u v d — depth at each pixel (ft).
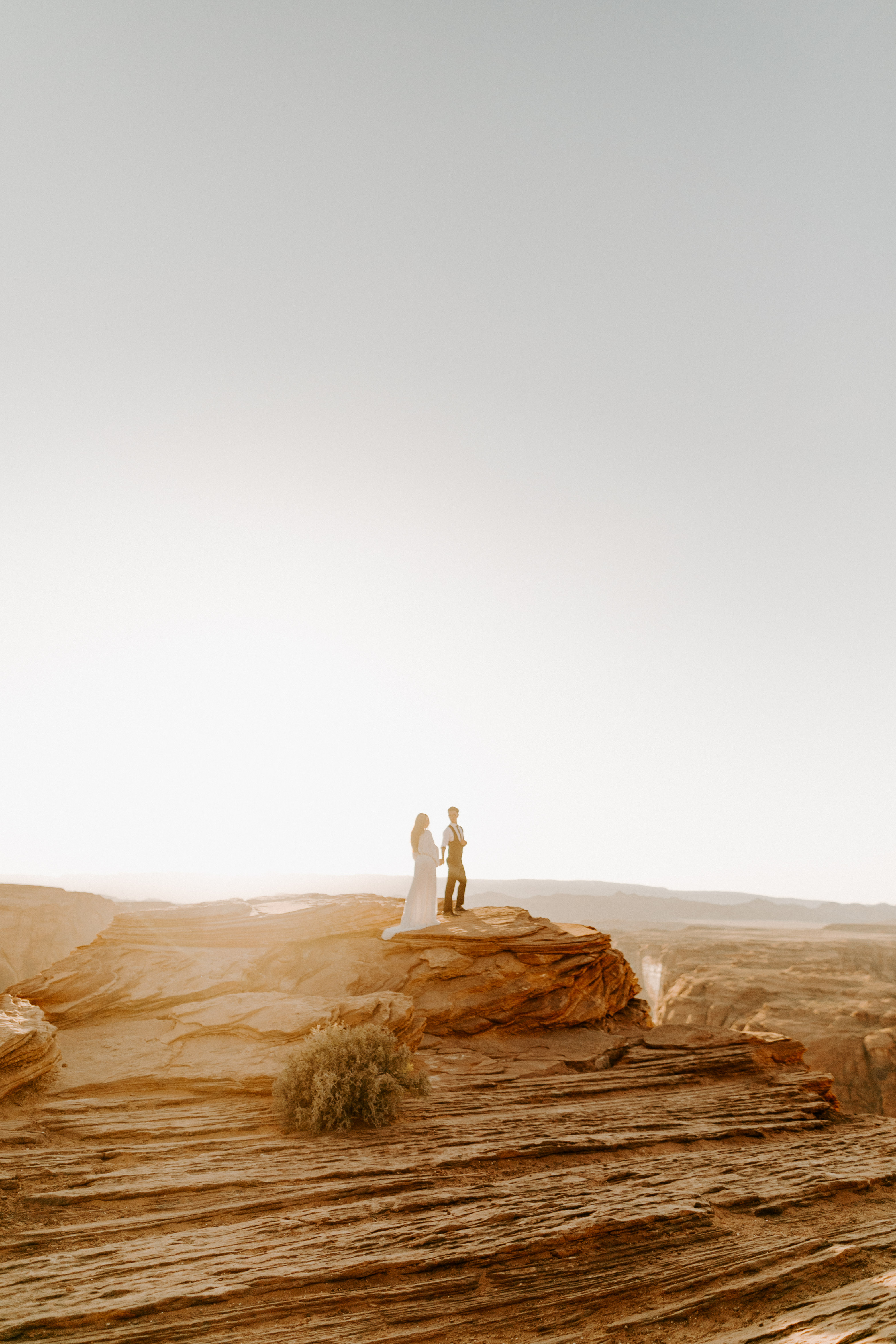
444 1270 21.54
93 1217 22.80
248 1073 33.65
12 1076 30.25
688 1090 44.14
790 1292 23.07
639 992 61.67
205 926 55.26
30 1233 21.40
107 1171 25.68
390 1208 24.54
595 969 56.34
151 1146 27.99
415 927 54.29
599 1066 45.93
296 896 68.90
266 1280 19.77
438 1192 26.09
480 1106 36.35
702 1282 22.88
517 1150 30.55
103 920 303.48
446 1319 19.81
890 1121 46.39
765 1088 46.16
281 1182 25.80
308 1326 18.67
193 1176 25.68
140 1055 36.40
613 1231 24.48
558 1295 21.36
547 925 56.90
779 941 630.33
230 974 47.21
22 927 269.85
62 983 43.96
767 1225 27.84
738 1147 36.70
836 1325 19.22
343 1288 20.26
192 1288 19.16
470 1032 48.65
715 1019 294.46
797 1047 52.31
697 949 519.60
